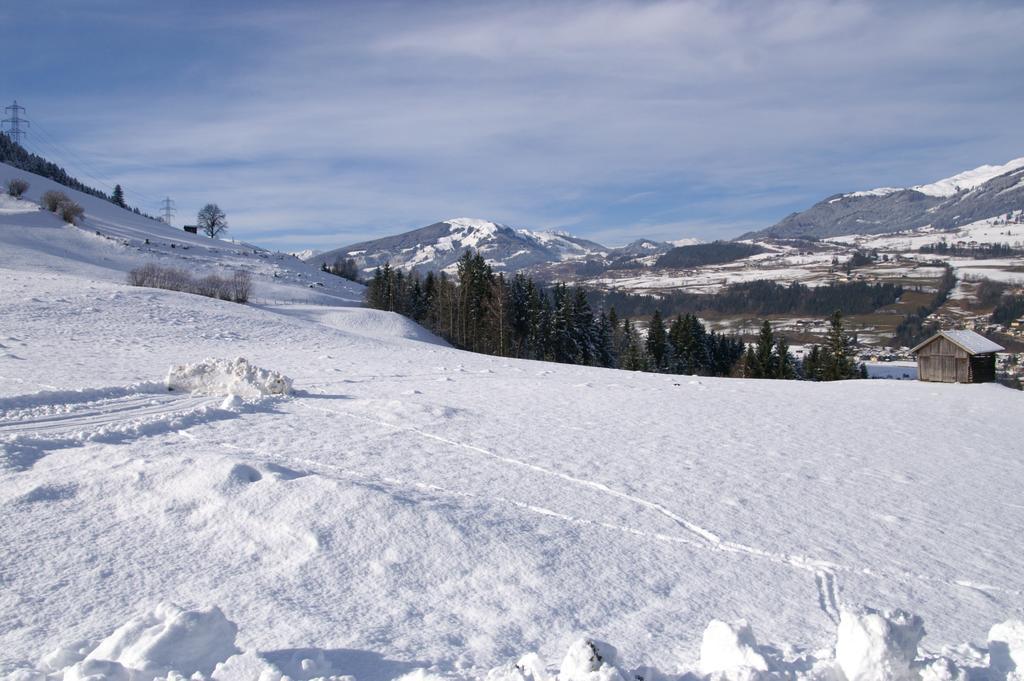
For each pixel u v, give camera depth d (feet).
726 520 31.09
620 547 26.17
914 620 14.65
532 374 97.60
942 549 29.48
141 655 13.94
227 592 19.30
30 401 45.91
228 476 26.27
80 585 19.12
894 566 26.89
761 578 24.50
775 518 32.09
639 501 32.91
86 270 192.75
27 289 115.24
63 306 105.09
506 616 19.62
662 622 20.31
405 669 15.94
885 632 14.26
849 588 24.26
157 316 111.34
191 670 14.46
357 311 188.24
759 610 21.76
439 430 46.73
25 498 24.41
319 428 44.04
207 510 24.25
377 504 25.35
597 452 43.47
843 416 69.26
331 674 15.24
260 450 36.01
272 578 20.29
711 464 42.47
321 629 17.69
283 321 130.11
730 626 15.56
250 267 271.28
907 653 14.25
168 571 20.31
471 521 26.03
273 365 84.74
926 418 70.79
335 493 25.66
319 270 340.80
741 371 247.91
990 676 14.90
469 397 67.46
